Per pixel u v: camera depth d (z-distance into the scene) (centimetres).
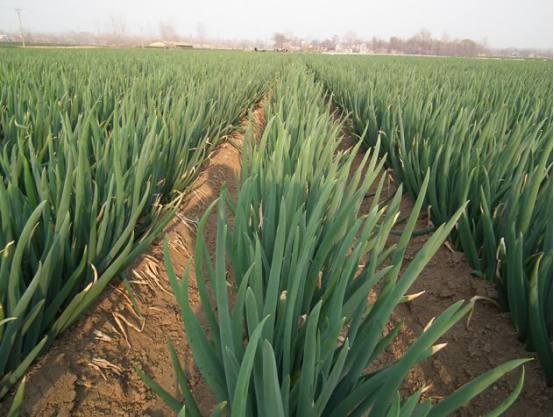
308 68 1942
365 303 151
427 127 413
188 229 349
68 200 192
